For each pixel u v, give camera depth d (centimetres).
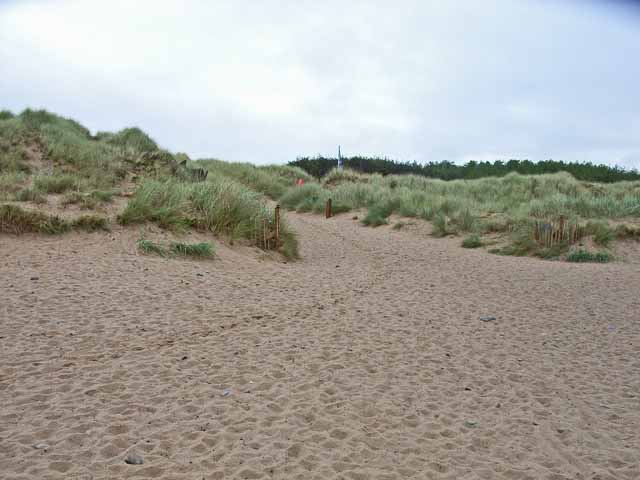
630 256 1325
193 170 1816
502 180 2733
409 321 671
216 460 331
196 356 510
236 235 1113
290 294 792
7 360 472
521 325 677
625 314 745
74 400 402
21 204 1038
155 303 682
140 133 2019
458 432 384
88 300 671
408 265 1127
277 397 426
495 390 462
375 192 2292
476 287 910
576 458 354
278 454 340
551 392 463
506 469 336
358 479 319
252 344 555
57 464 315
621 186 2570
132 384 436
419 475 324
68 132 1805
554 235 1397
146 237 1005
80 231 984
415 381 475
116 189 1295
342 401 425
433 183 2780
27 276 752
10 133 1623
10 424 361
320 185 2706
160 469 316
